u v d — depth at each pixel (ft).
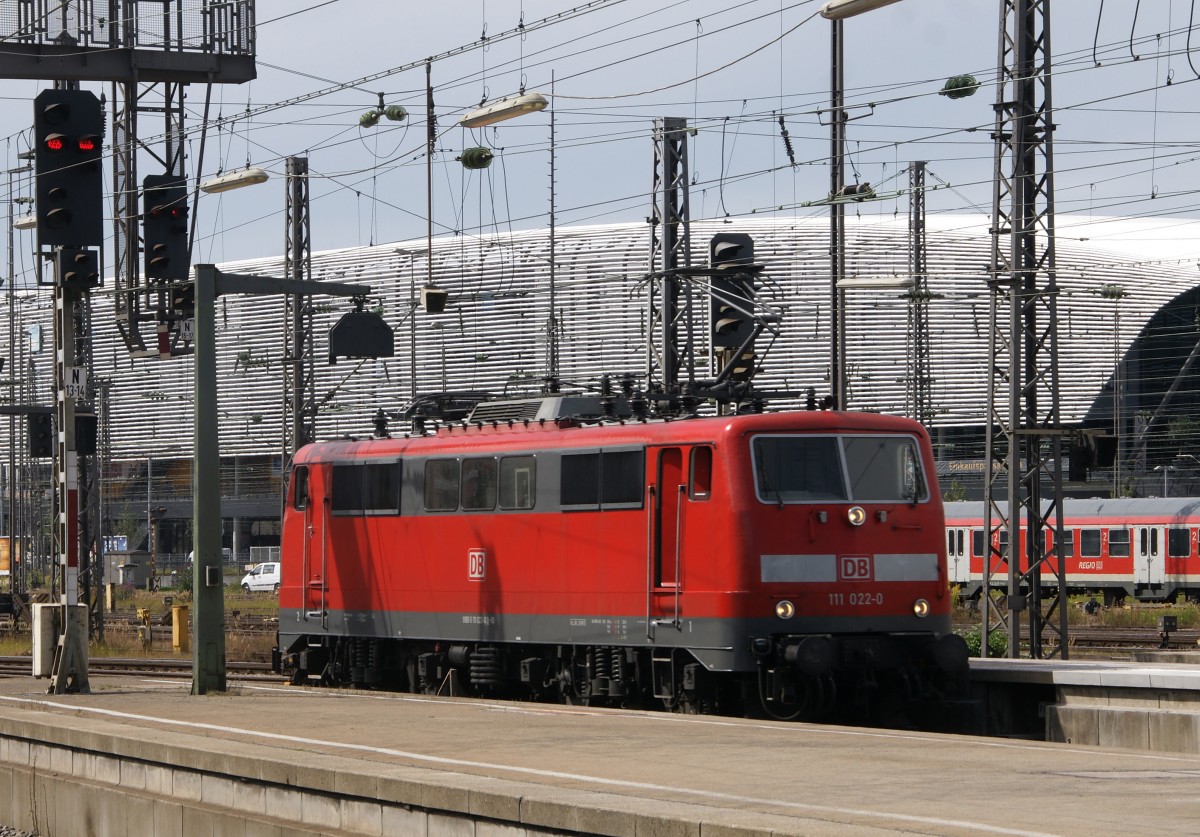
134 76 227.20
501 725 121.29
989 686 157.07
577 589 168.45
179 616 337.72
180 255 238.68
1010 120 238.68
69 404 174.40
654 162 278.46
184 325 271.28
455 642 188.14
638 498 161.07
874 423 157.79
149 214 237.25
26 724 122.83
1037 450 243.40
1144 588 468.34
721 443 152.76
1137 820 68.28
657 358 376.89
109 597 559.79
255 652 316.19
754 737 109.29
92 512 349.82
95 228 174.09
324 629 209.56
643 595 159.84
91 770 113.29
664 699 159.63
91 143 173.17
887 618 154.61
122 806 105.81
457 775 82.84
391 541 197.47
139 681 196.54
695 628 153.48
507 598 178.09
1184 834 64.69
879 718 160.35
